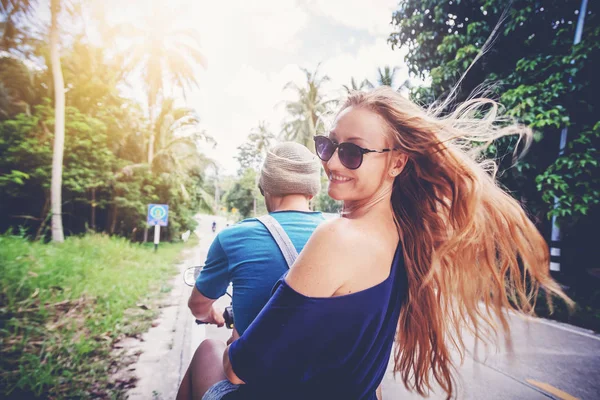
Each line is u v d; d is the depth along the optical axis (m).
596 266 7.79
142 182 17.58
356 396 0.77
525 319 0.96
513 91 6.71
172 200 20.64
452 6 8.16
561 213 6.59
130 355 3.63
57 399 2.70
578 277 7.55
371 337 0.73
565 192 6.47
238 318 1.11
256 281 1.08
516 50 7.75
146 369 3.32
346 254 0.68
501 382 3.20
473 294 0.91
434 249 0.86
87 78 13.98
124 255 10.76
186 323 4.81
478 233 0.89
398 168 0.83
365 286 0.69
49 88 12.76
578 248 8.05
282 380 0.70
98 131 13.24
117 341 4.04
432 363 0.89
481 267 0.91
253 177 35.47
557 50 7.05
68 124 12.23
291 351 0.67
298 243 1.13
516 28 7.40
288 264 1.09
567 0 6.91
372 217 0.80
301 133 20.30
